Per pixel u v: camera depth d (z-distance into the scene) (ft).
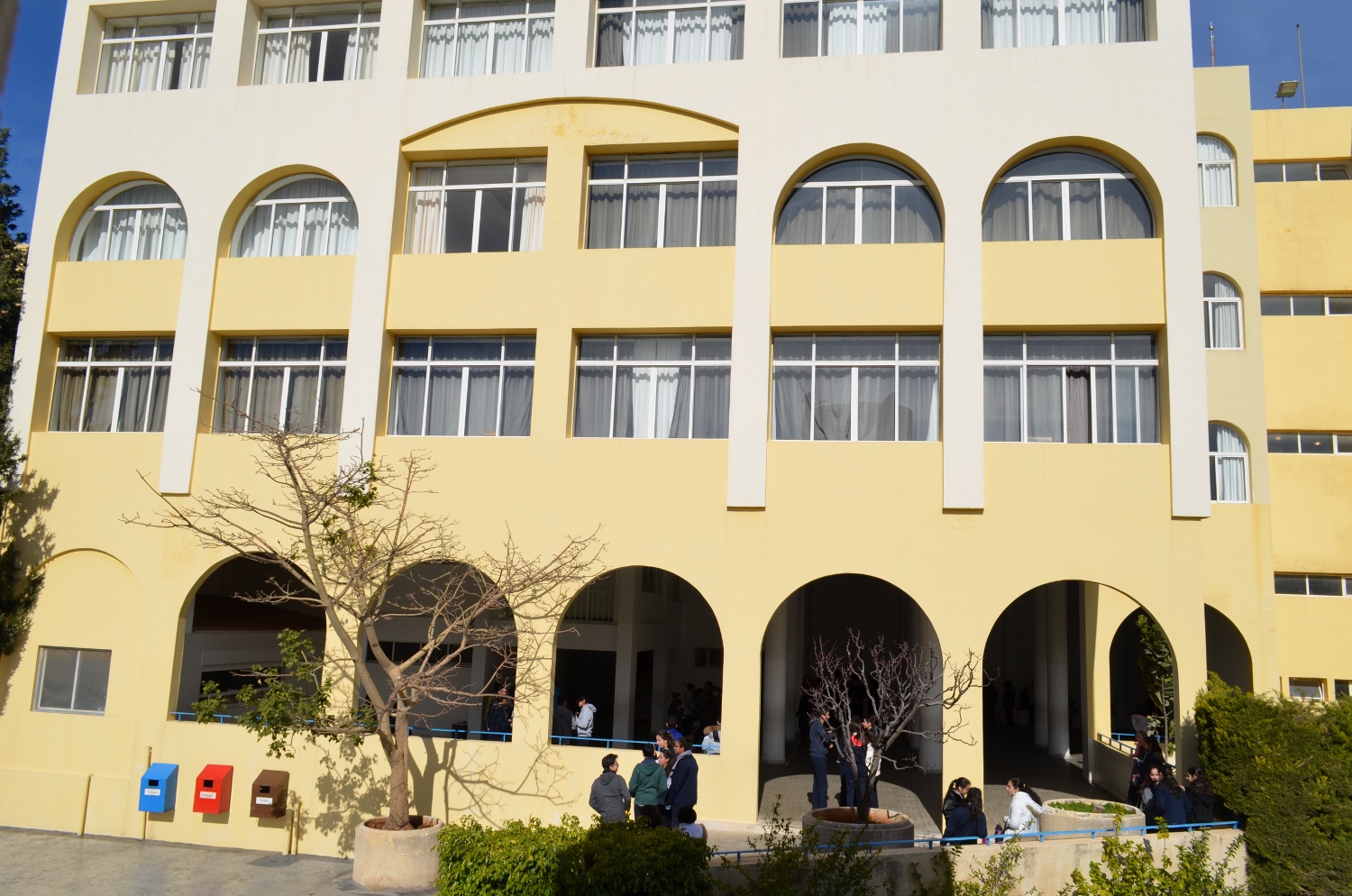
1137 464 51.31
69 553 59.31
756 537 52.90
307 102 60.80
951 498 51.60
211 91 62.08
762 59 56.85
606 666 78.54
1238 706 47.34
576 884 35.29
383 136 59.57
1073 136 53.93
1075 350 54.29
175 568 57.47
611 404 56.80
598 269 56.70
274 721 46.83
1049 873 41.27
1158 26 54.39
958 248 53.67
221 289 60.23
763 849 42.09
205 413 59.41
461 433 58.03
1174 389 51.39
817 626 98.84
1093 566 50.83
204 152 61.46
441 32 62.34
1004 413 54.08
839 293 54.54
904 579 51.70
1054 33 56.80
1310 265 76.69
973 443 51.93
